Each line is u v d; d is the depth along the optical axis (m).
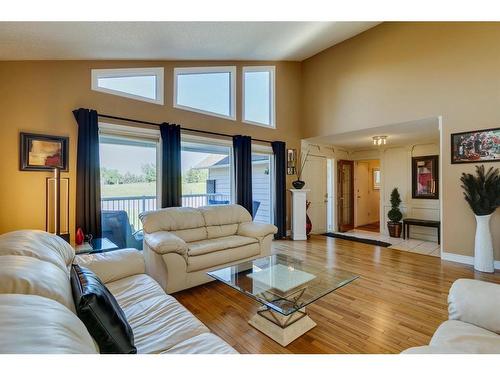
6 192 2.79
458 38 3.73
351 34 4.87
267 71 5.57
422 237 5.60
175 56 3.93
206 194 4.67
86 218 3.11
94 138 3.20
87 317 1.01
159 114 3.96
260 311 2.16
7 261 1.05
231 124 4.90
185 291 2.81
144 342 1.24
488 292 1.27
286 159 5.79
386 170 6.39
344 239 5.54
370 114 4.72
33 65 2.94
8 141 2.80
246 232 3.64
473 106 3.60
